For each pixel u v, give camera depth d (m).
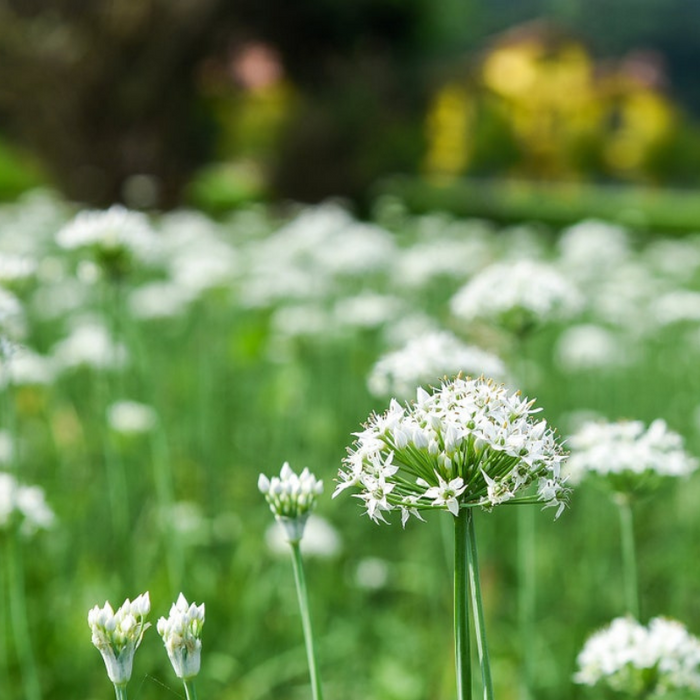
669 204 34.06
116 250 5.48
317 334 8.53
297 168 31.44
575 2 83.19
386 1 35.81
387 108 33.69
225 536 6.93
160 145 28.94
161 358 9.66
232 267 10.25
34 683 4.21
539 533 7.24
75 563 6.18
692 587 6.58
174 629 2.36
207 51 29.19
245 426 9.01
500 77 42.53
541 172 42.97
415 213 32.09
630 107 42.78
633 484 3.86
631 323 10.45
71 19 27.52
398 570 6.74
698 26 84.62
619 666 3.57
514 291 5.18
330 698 5.57
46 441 8.00
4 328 4.20
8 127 29.36
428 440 2.30
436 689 5.52
